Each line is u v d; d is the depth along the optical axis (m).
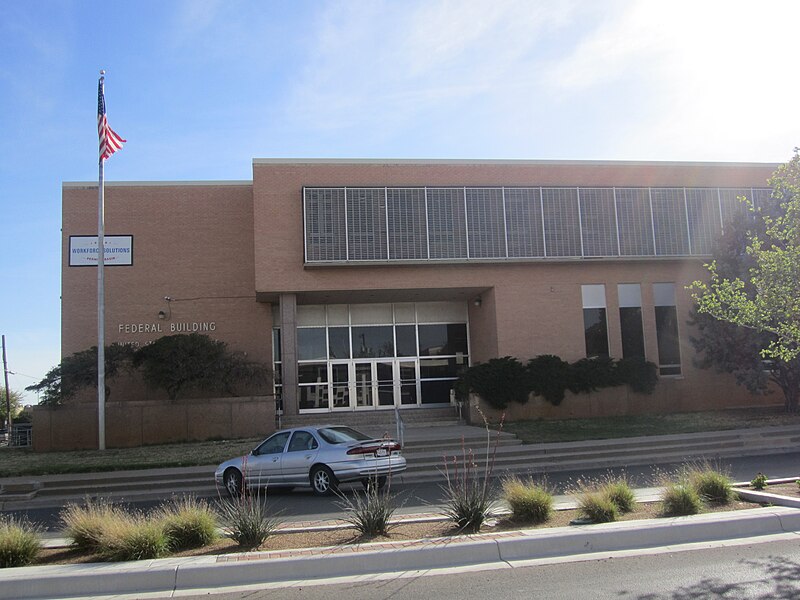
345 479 13.89
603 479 14.38
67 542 9.12
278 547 8.35
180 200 28.61
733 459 17.78
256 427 23.83
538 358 25.56
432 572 7.33
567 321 26.72
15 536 8.19
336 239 25.56
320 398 28.52
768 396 28.11
